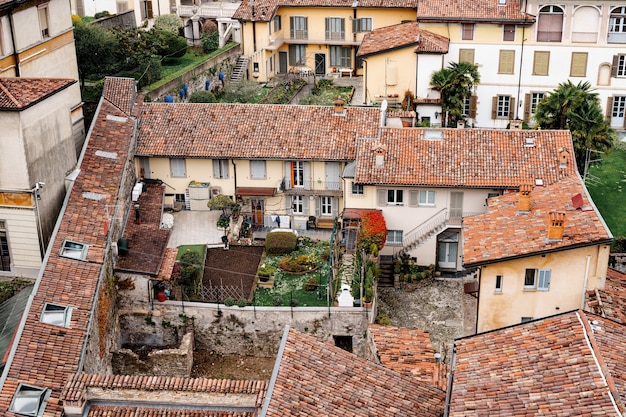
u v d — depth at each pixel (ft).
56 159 166.30
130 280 165.48
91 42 231.71
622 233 199.21
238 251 189.78
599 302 144.87
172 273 172.86
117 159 183.42
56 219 167.02
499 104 252.62
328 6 287.07
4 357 135.33
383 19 286.46
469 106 254.06
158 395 115.85
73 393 115.85
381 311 174.60
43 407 127.34
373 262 176.65
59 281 148.97
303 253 188.55
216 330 167.32
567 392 95.66
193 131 200.13
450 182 180.65
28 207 157.99
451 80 234.38
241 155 194.80
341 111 201.36
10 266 162.91
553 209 162.40
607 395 93.25
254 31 285.43
